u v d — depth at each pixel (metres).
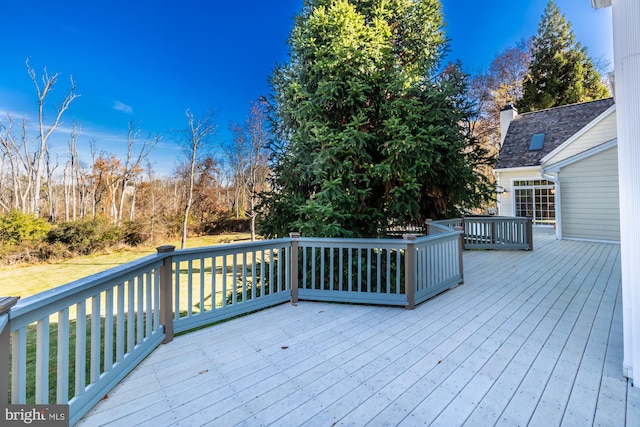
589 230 8.91
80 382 1.78
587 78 19.03
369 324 3.19
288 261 3.97
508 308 3.61
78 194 22.17
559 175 9.39
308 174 5.72
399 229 6.12
